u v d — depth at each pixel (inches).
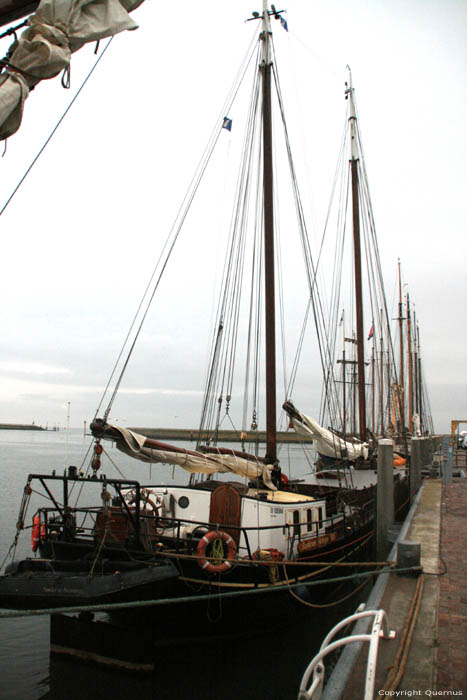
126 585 377.7
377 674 221.5
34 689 413.4
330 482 844.0
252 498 497.4
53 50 177.8
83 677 424.2
